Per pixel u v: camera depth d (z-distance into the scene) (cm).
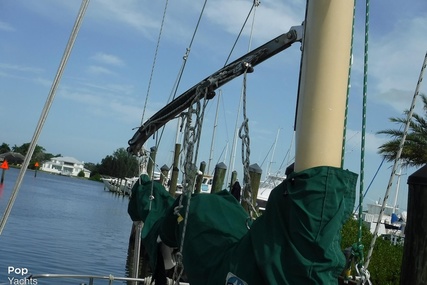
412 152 2242
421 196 441
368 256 250
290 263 239
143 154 651
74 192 7144
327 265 236
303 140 248
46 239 2302
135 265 630
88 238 2644
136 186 601
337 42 249
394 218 3384
